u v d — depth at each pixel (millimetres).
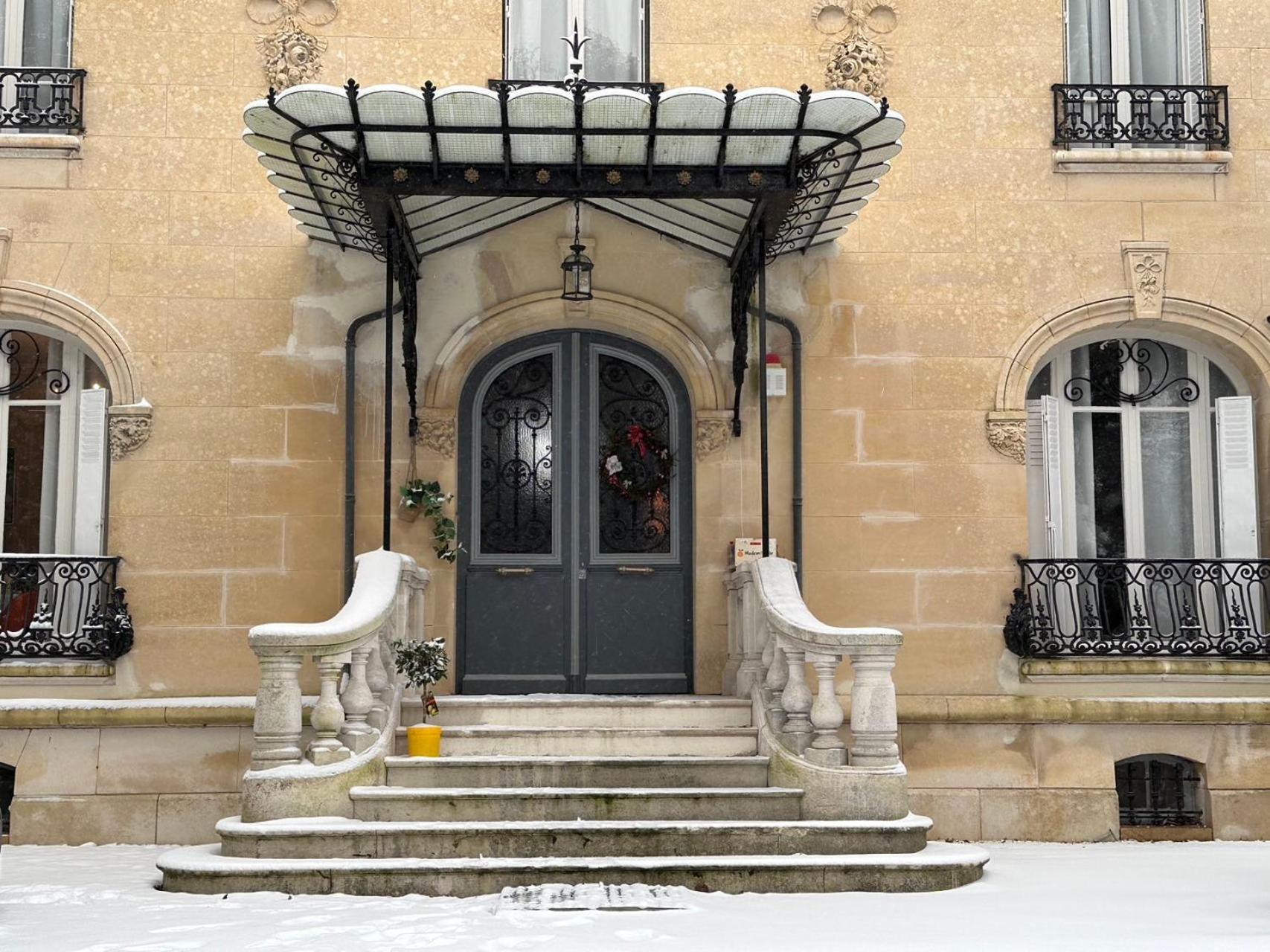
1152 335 11148
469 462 10852
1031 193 10828
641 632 10805
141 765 10008
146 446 10352
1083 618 10570
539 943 5832
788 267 10750
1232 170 10859
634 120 8406
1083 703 10289
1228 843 10055
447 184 8711
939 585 10516
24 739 9977
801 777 8227
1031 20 10961
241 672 10195
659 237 10758
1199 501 11039
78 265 10469
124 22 10641
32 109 10586
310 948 5688
